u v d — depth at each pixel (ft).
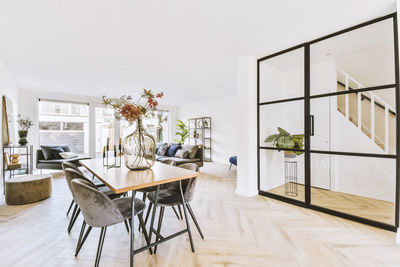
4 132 10.95
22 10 5.99
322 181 11.39
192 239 6.06
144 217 7.82
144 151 6.52
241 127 10.36
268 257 5.26
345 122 10.50
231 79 13.94
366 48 9.27
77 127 19.19
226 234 6.46
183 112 26.50
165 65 11.07
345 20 6.84
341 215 7.66
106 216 4.56
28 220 7.41
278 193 10.62
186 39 8.07
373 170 9.71
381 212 7.95
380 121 10.58
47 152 14.64
